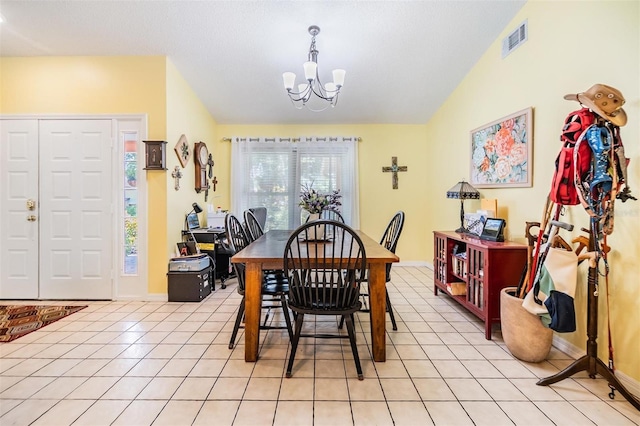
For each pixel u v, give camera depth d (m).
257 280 2.00
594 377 1.82
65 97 3.20
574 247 2.09
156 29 2.88
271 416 1.50
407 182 4.86
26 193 3.23
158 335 2.41
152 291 3.25
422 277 4.19
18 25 2.78
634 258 1.70
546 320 1.88
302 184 4.76
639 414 1.52
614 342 1.82
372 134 4.83
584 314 2.01
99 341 2.30
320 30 2.91
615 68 1.82
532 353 1.98
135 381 1.79
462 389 1.72
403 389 1.72
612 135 1.58
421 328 2.55
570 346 2.11
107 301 3.22
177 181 3.43
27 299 3.24
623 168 1.56
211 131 4.56
